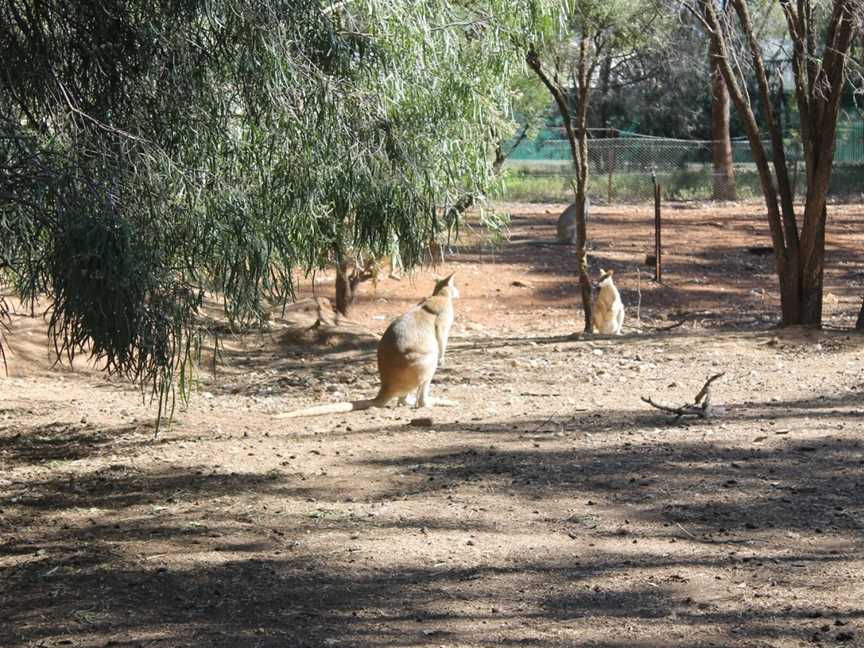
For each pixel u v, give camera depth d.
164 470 9.61
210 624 5.99
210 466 9.66
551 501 8.13
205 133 6.29
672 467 8.95
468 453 9.69
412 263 7.50
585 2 15.22
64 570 7.00
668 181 41.72
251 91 6.31
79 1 6.00
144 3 6.06
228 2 6.19
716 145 41.19
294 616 6.06
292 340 16.47
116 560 7.16
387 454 9.80
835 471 8.65
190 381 6.30
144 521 8.06
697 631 5.59
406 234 6.96
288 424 11.45
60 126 5.88
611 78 45.84
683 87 42.09
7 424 11.88
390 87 7.38
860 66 15.88
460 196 9.36
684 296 24.34
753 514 7.62
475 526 7.59
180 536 7.62
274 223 6.38
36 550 7.48
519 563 6.79
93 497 8.84
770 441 9.73
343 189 6.60
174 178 5.83
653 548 6.98
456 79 8.36
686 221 34.06
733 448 9.52
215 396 13.43
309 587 6.52
